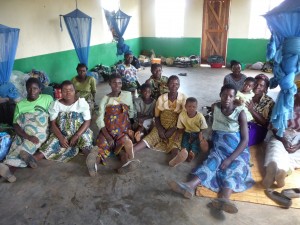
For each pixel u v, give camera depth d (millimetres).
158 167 2322
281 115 2102
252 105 2480
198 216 1734
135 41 8477
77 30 4707
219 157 2090
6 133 2463
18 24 3910
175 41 8625
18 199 1915
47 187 2053
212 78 6387
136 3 8242
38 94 2463
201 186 2014
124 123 2539
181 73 7031
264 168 2262
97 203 1870
